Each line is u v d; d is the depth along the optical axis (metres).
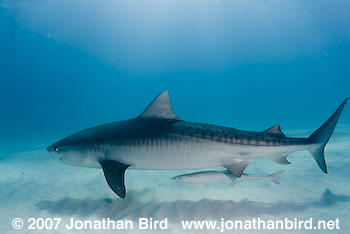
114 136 4.84
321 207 4.81
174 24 67.44
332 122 4.87
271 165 7.90
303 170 7.04
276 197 5.42
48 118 79.75
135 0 43.81
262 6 55.84
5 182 7.02
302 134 15.74
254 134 4.73
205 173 5.43
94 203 5.27
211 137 4.62
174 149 4.65
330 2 62.44
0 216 4.69
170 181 6.68
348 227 3.95
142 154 4.73
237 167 4.76
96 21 54.47
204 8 52.09
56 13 44.03
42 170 8.45
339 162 7.32
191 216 4.56
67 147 5.05
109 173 4.54
